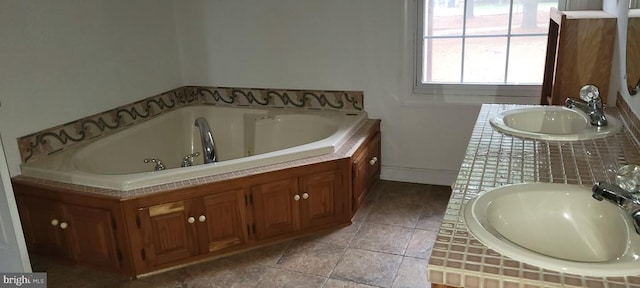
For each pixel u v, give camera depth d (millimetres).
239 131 3619
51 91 2734
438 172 3400
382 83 3318
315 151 2754
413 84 3273
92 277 2496
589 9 2770
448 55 3186
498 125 2092
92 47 2959
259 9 3438
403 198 3234
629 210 1250
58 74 2766
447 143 3312
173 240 2484
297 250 2660
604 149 1802
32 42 2604
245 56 3584
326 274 2436
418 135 3359
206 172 2523
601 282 997
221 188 2492
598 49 2414
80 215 2436
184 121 3666
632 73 2020
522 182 1511
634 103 1978
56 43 2732
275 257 2604
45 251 2627
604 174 1564
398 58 3215
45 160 2676
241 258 2609
